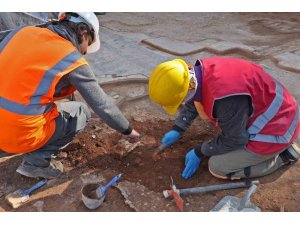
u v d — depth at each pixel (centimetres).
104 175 260
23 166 248
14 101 207
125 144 286
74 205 235
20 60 206
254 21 611
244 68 216
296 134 241
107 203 237
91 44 243
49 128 233
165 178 255
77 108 261
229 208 227
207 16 641
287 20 614
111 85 383
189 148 285
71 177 258
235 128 212
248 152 237
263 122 225
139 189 246
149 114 334
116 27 581
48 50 206
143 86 383
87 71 213
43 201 238
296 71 408
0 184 253
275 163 253
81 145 288
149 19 625
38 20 326
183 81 204
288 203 234
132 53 468
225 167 245
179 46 487
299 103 342
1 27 340
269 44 499
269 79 228
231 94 200
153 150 282
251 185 235
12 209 232
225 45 486
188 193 239
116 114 225
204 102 216
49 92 208
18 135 218
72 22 221
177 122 264
